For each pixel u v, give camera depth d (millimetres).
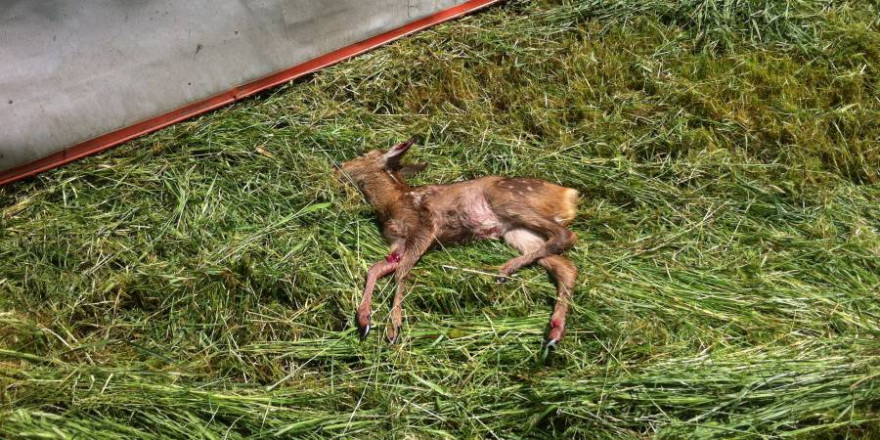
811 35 2994
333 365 2168
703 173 2551
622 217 2443
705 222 2418
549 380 2092
